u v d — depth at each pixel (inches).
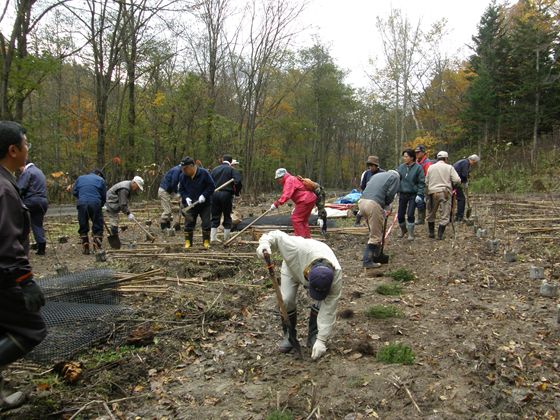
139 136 935.0
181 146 1004.6
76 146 930.1
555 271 256.7
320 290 136.2
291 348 165.2
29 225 122.7
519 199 616.7
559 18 1085.8
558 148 959.6
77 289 203.9
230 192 356.5
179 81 1019.3
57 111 878.4
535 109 1069.8
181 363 160.1
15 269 108.3
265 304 216.4
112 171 856.9
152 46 850.1
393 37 1270.9
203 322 189.3
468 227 413.1
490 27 1430.9
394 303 213.2
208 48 1015.0
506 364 152.6
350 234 391.2
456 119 1412.4
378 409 129.4
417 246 339.3
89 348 165.5
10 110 598.9
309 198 301.1
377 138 2331.4
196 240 370.0
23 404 131.3
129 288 219.5
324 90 1710.1
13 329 115.3
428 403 130.7
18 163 117.8
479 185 842.2
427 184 360.8
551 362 153.5
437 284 243.4
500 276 252.4
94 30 748.0
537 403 131.1
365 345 164.2
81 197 327.3
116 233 349.7
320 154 2070.6
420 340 171.6
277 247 154.9
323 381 144.3
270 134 1406.3
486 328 181.8
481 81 1195.9
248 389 141.6
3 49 538.0
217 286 238.5
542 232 360.2
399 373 146.4
